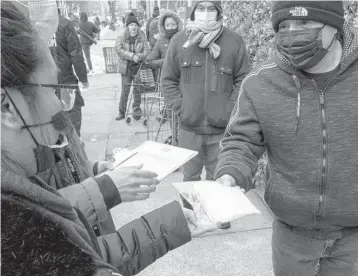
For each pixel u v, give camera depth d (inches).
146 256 47.9
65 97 36.6
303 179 69.1
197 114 132.6
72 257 25.5
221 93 130.7
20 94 29.7
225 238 134.6
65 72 189.5
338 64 65.3
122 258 46.5
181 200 58.6
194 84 131.3
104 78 469.7
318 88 66.1
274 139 70.4
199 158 140.5
